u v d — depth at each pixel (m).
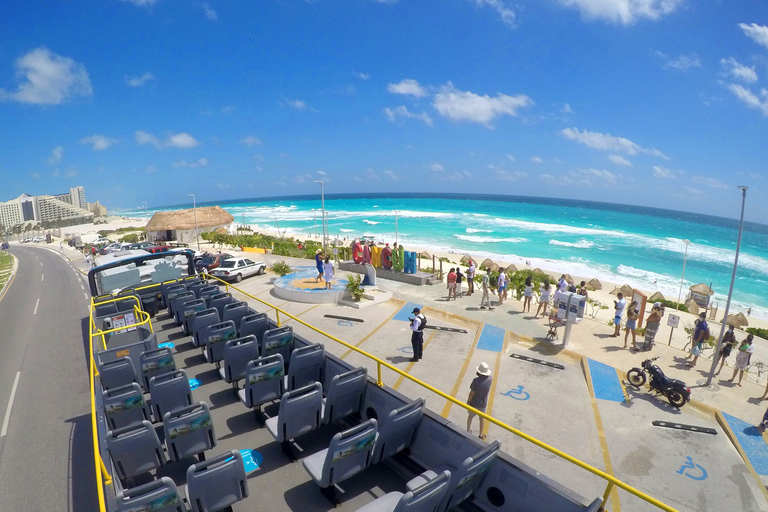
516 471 3.80
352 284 17.66
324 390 6.55
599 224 103.00
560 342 13.94
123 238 63.88
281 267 26.11
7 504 6.46
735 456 8.37
